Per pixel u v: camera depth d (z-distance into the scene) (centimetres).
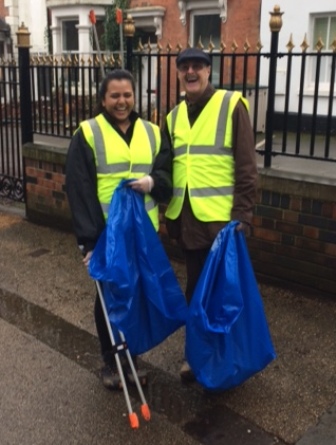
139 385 289
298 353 349
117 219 283
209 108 300
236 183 297
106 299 291
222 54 454
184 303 305
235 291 281
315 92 414
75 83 569
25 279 479
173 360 348
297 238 426
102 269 281
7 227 629
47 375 332
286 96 432
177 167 313
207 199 303
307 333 374
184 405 301
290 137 707
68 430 282
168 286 302
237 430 280
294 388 313
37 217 638
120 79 290
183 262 505
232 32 1091
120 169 295
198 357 285
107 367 322
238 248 292
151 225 297
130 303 284
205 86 302
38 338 378
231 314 279
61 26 1518
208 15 1166
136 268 291
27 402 305
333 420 286
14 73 635
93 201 293
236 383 290
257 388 314
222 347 284
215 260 286
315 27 944
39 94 611
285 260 437
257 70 440
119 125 301
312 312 403
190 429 282
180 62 296
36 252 545
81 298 440
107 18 1344
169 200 314
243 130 294
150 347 301
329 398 304
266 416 290
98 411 297
